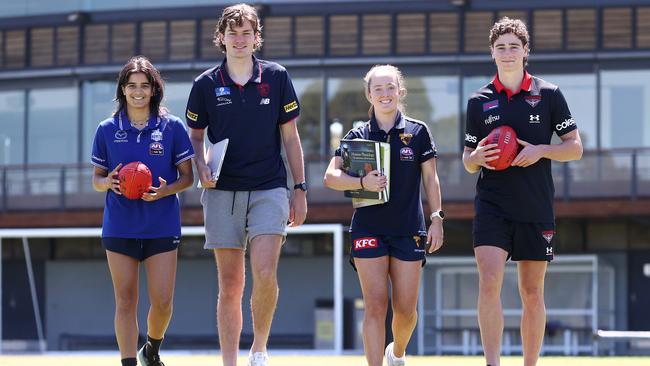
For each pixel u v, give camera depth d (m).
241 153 9.03
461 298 31.97
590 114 31.25
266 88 9.06
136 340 8.97
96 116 32.94
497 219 8.92
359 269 9.12
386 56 31.81
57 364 13.17
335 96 32.00
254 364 8.92
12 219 32.31
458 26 31.67
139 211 8.86
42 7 33.31
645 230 32.00
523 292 9.22
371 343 8.90
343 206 30.91
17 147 33.47
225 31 9.00
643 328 32.00
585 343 31.69
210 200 9.13
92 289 34.44
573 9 31.25
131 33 32.72
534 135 8.92
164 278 8.96
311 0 32.03
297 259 33.41
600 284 32.25
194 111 9.13
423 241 9.22
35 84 33.38
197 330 33.62
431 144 9.27
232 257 9.22
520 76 8.98
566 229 32.38
